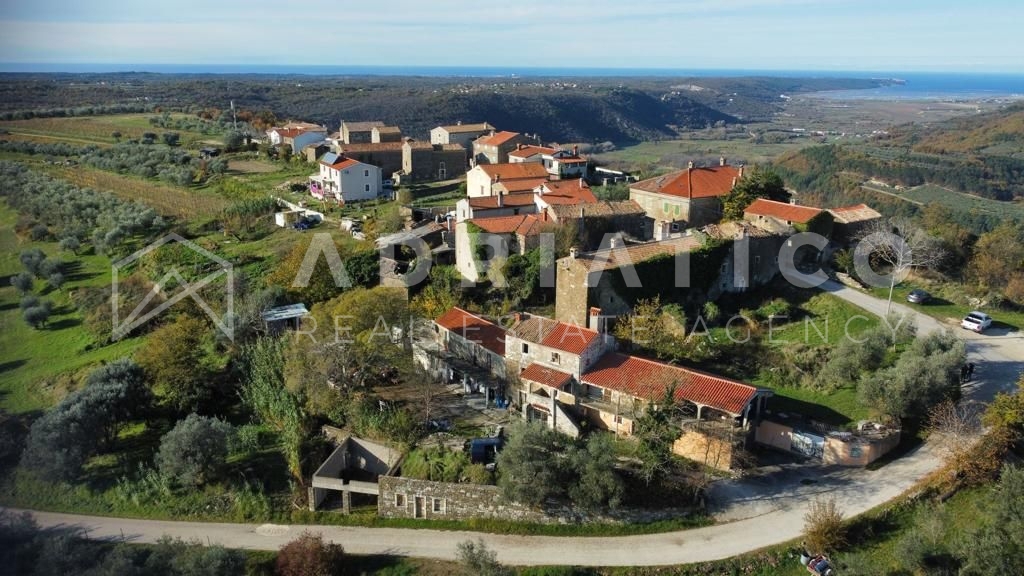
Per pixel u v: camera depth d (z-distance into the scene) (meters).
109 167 145.50
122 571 41.56
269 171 146.38
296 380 57.06
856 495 45.12
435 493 47.62
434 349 64.88
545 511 46.25
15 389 73.25
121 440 60.69
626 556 42.72
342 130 161.12
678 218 86.38
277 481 52.91
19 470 56.78
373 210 112.62
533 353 55.84
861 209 80.88
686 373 52.66
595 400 53.75
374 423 53.69
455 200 115.88
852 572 38.56
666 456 45.81
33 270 99.88
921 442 50.22
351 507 50.25
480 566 41.22
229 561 42.81
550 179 109.88
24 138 164.75
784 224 76.25
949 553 39.72
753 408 51.06
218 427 54.31
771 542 42.34
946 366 52.16
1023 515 38.75
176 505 51.47
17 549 46.78
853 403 54.00
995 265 71.81
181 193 130.25
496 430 52.53
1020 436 45.22
